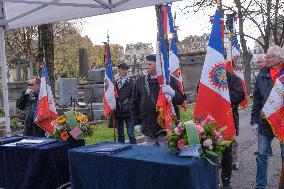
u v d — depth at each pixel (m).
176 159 3.88
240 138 10.95
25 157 5.10
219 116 5.15
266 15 24.22
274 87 5.38
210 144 3.90
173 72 7.65
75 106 16.80
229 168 5.73
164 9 6.79
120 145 4.68
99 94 18.12
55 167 5.05
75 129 5.30
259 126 5.56
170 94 5.45
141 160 3.89
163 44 5.76
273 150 9.07
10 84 21.47
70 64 46.97
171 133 4.10
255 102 5.68
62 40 40.75
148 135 5.74
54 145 5.16
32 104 7.50
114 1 6.89
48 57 11.64
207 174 4.00
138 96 6.04
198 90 5.29
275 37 25.25
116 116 8.95
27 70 28.08
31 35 32.31
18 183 5.18
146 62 5.79
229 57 6.70
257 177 5.58
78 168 4.43
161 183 3.76
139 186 3.93
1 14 7.72
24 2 6.80
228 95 5.20
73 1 7.00
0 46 7.95
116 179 4.10
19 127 13.17
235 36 7.88
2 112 13.66
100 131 11.65
